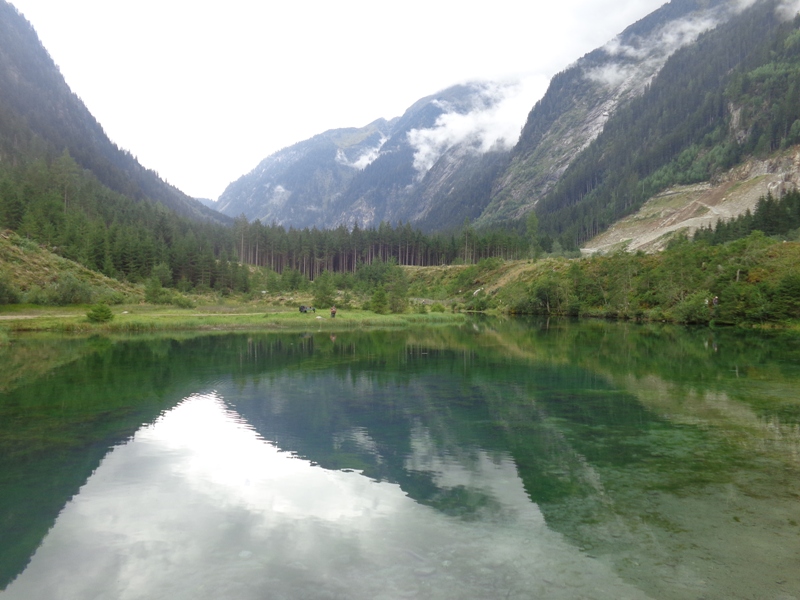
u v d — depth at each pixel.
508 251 171.25
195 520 11.15
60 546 9.96
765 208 130.50
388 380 29.06
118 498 12.34
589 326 74.19
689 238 162.38
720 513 11.52
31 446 16.36
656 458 15.45
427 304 118.88
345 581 8.67
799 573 8.98
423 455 15.84
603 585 8.58
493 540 10.24
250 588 8.45
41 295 72.75
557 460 15.31
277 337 54.28
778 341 51.34
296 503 12.13
